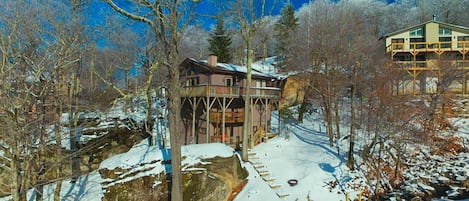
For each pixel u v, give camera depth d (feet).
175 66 44.37
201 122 84.43
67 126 52.65
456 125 76.89
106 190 46.65
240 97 75.25
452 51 110.22
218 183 49.62
